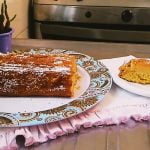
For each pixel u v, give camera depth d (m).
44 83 1.07
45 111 0.98
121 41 2.26
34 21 2.36
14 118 0.95
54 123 0.96
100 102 1.06
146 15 2.20
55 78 1.07
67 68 1.09
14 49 1.50
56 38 2.36
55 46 1.57
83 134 0.95
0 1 1.70
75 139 0.93
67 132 0.95
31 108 1.01
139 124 1.00
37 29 2.36
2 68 1.08
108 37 2.26
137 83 1.14
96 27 2.28
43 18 2.32
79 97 1.05
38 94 1.08
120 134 0.95
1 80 1.08
